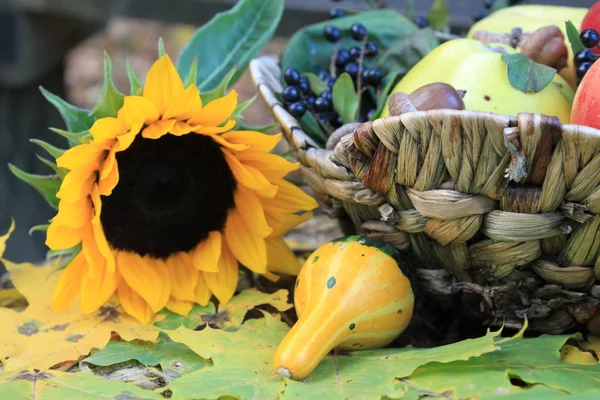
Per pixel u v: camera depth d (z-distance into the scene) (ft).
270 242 2.95
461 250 2.67
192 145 2.85
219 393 2.53
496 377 2.52
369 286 2.66
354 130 2.64
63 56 5.29
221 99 2.76
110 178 2.75
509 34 2.98
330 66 3.09
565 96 2.81
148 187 2.85
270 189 2.86
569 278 2.64
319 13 4.08
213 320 2.82
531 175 2.56
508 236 2.61
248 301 2.85
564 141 2.52
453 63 2.81
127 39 9.26
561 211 2.58
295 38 3.10
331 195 2.76
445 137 2.56
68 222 2.76
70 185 2.73
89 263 2.79
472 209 2.60
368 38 3.10
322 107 2.91
